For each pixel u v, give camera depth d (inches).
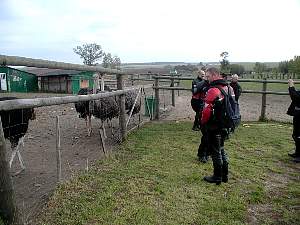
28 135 342.6
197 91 285.1
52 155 268.4
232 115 208.2
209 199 190.1
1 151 120.9
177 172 231.0
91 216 162.6
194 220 165.3
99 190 194.2
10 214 124.6
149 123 423.8
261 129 382.6
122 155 269.7
